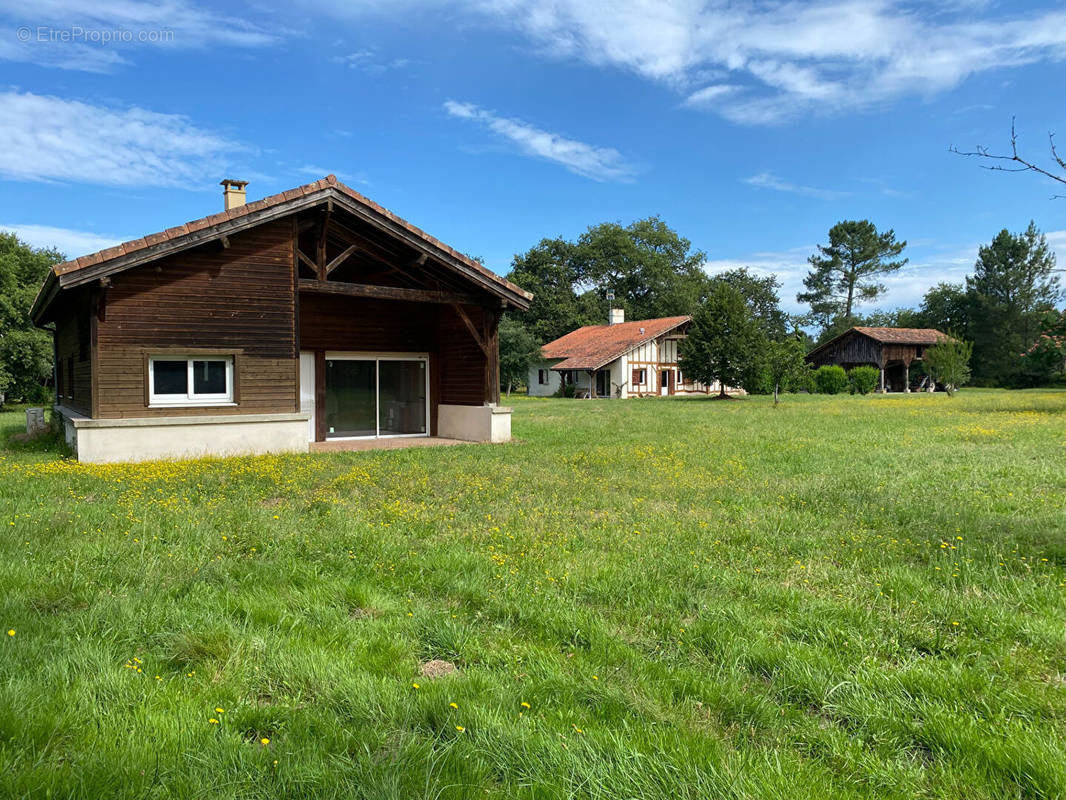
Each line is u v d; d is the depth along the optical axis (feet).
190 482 29.60
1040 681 10.68
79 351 46.91
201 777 7.76
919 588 15.11
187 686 10.17
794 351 111.14
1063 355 116.06
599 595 14.69
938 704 9.78
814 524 21.70
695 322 127.54
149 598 13.80
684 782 7.79
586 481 30.45
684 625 13.05
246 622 12.83
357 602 14.39
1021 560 17.08
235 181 47.75
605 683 10.47
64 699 9.46
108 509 23.21
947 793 7.86
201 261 40.78
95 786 7.46
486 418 52.11
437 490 28.19
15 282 110.63
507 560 17.26
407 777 7.78
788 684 10.62
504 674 10.78
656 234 236.43
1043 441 47.24
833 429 60.13
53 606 13.51
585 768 8.05
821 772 8.17
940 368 126.62
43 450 45.01
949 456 38.99
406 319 57.16
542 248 239.09
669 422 71.10
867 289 261.65
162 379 40.06
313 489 28.66
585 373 160.76
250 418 42.14
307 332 52.54
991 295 203.51
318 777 7.71
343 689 10.02
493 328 52.42
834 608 13.73
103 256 36.24
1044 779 7.85
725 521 22.18
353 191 43.73
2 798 7.18
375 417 56.29
